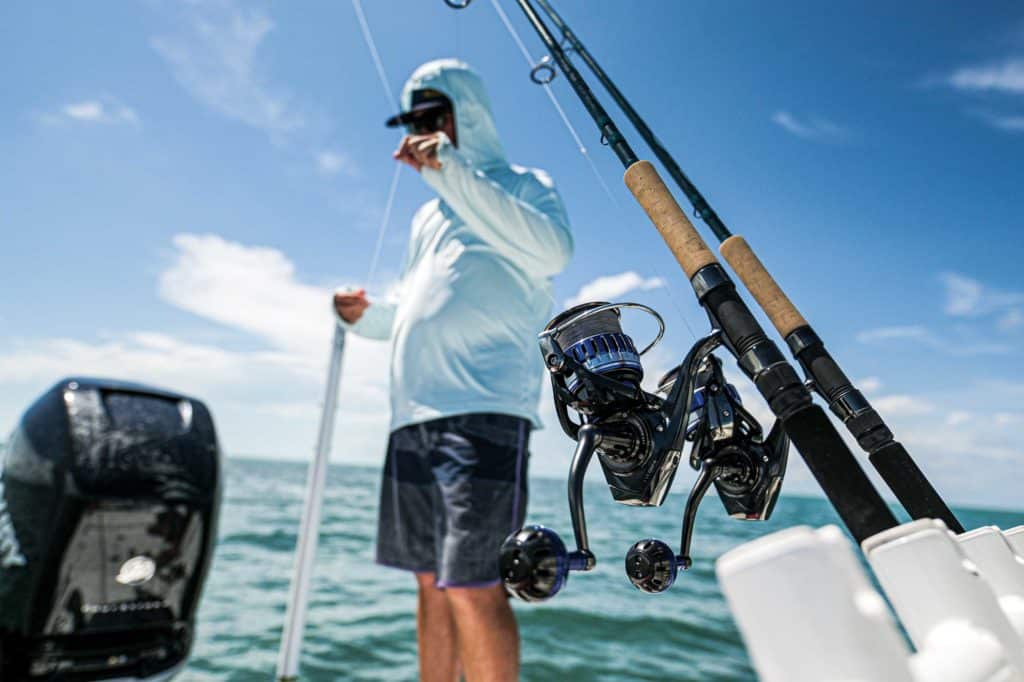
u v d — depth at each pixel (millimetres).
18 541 491
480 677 1932
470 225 2182
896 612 487
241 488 28656
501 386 2168
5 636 479
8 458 533
